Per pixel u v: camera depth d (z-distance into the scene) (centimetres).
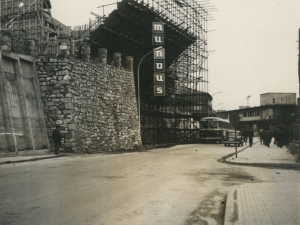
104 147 2869
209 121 4709
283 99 9544
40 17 3003
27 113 2242
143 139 3925
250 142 3419
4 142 2009
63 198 810
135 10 3750
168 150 3048
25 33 2653
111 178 1159
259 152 2594
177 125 4822
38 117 2369
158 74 3997
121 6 3566
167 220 634
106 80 2975
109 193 881
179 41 4681
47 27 3059
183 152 2725
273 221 578
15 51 2362
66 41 2489
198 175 1284
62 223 597
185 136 5053
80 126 2528
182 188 984
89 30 3562
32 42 2439
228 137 3750
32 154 2169
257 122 8775
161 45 4019
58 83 2411
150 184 1040
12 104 2155
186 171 1405
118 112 3152
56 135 2202
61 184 1015
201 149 3188
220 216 675
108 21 3562
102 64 2927
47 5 3238
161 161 1861
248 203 732
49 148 2377
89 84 2697
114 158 2059
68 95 2400
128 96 3369
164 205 756
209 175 1290
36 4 3019
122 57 3756
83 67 2619
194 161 1886
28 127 2230
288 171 1457
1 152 1966
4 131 2034
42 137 2361
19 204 740
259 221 579
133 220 627
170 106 4647
